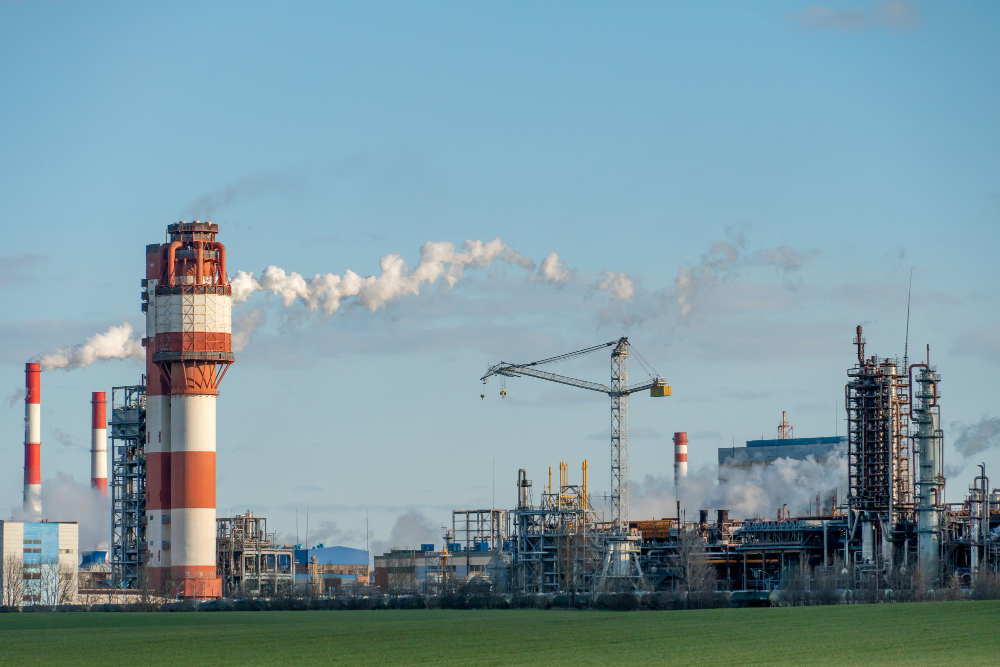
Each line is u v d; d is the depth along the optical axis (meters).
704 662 139.88
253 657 156.50
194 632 196.62
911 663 134.75
